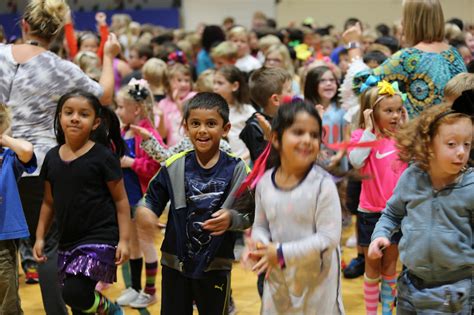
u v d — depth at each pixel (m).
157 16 16.33
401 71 4.43
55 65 4.07
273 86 4.64
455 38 7.92
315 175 2.94
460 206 2.99
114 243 3.79
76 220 3.72
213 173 3.49
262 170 3.10
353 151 4.19
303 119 2.89
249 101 6.06
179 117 6.93
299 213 2.93
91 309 3.75
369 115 4.12
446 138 2.98
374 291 4.14
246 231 3.47
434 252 3.02
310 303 2.97
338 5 16.14
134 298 4.82
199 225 3.44
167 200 3.57
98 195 3.75
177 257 3.47
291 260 2.86
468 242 3.00
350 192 4.80
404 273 3.23
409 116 4.45
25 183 4.00
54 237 3.92
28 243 5.35
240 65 9.06
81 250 3.71
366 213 4.18
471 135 3.01
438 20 4.44
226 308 3.52
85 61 6.04
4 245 3.79
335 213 2.91
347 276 5.33
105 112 4.19
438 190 3.05
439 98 4.38
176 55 9.02
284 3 16.42
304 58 8.55
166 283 3.54
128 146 4.87
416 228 3.07
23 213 3.82
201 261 3.42
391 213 3.27
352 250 6.07
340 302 3.05
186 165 3.53
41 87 4.04
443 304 3.03
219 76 5.93
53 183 3.76
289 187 2.97
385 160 4.12
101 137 4.08
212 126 3.46
